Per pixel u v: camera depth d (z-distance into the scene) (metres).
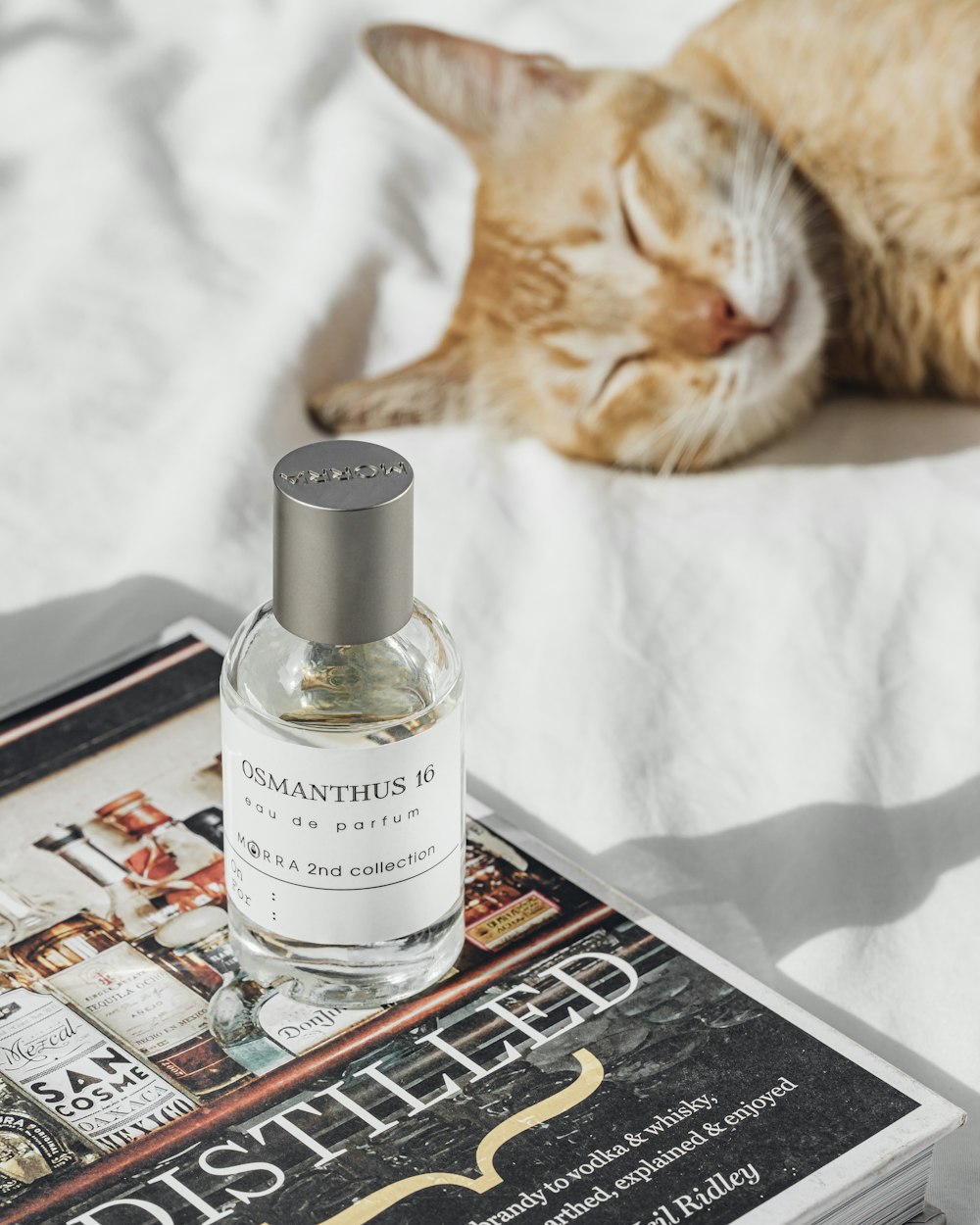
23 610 0.80
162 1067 0.52
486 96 0.94
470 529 0.83
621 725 0.72
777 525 0.83
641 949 0.57
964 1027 0.60
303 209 1.06
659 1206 0.47
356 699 0.50
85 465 0.88
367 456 0.50
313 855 0.51
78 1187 0.48
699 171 0.87
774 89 0.91
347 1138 0.49
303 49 1.16
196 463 0.86
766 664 0.75
